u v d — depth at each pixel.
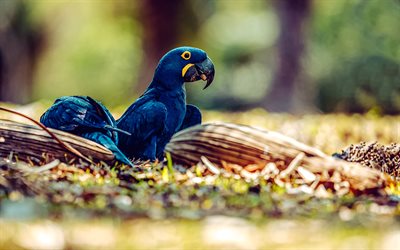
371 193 10.12
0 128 11.58
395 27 50.03
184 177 10.73
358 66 48.69
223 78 58.28
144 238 7.16
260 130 11.46
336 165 10.65
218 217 8.16
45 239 6.98
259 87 57.09
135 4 50.81
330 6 51.00
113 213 8.21
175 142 11.88
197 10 50.16
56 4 58.19
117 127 13.53
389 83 47.72
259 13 60.97
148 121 13.36
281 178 10.65
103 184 10.05
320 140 19.89
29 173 9.98
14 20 57.56
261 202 9.09
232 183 10.33
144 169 11.74
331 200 9.53
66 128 12.29
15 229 7.21
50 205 8.50
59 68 62.00
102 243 6.97
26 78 59.03
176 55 13.78
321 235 7.34
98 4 56.59
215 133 11.56
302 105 44.31
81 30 59.31
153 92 13.79
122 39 59.53
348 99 48.50
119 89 63.25
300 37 43.69
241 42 59.53
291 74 43.81
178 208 8.70
